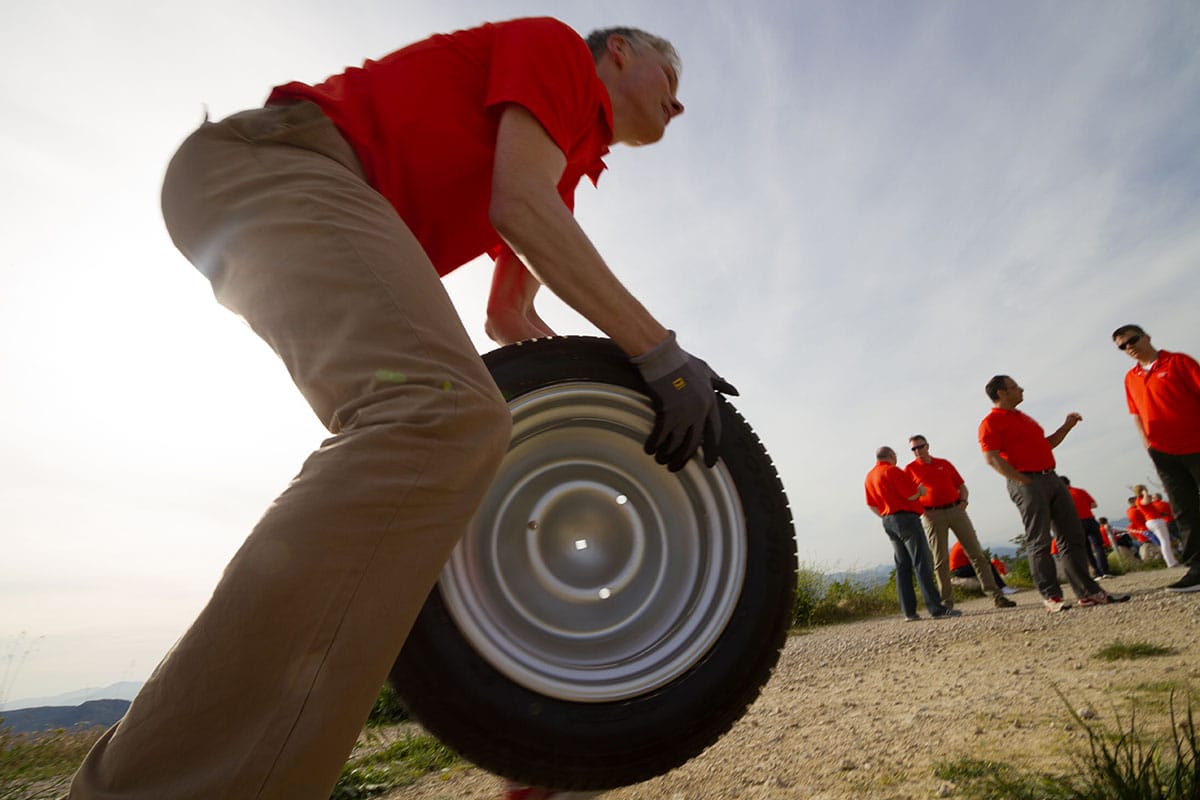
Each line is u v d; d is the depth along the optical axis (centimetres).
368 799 282
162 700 77
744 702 154
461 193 137
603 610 165
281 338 106
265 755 78
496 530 161
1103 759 170
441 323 104
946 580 820
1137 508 1330
